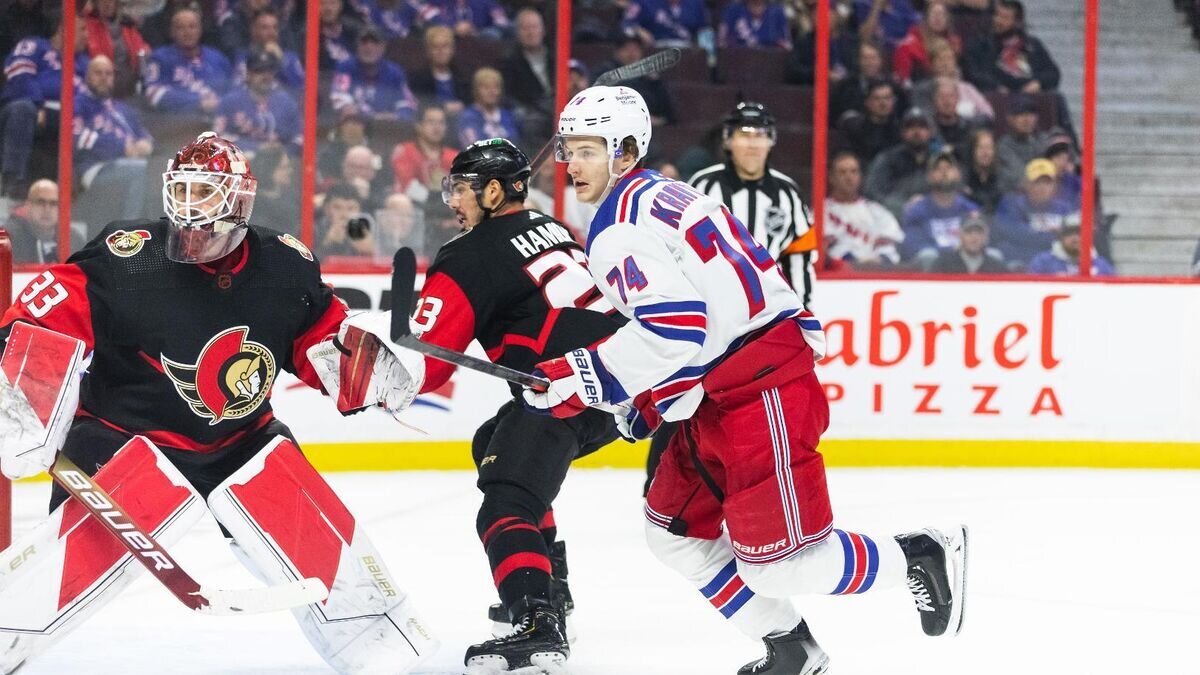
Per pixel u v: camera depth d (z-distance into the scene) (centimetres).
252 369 494
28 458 466
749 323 505
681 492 546
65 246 1152
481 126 1198
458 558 839
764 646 591
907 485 1088
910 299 1167
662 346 483
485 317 590
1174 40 1248
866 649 636
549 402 505
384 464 1133
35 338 468
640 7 1223
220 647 621
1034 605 730
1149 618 705
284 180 1174
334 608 508
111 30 1147
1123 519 969
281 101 1170
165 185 468
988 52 1233
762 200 847
